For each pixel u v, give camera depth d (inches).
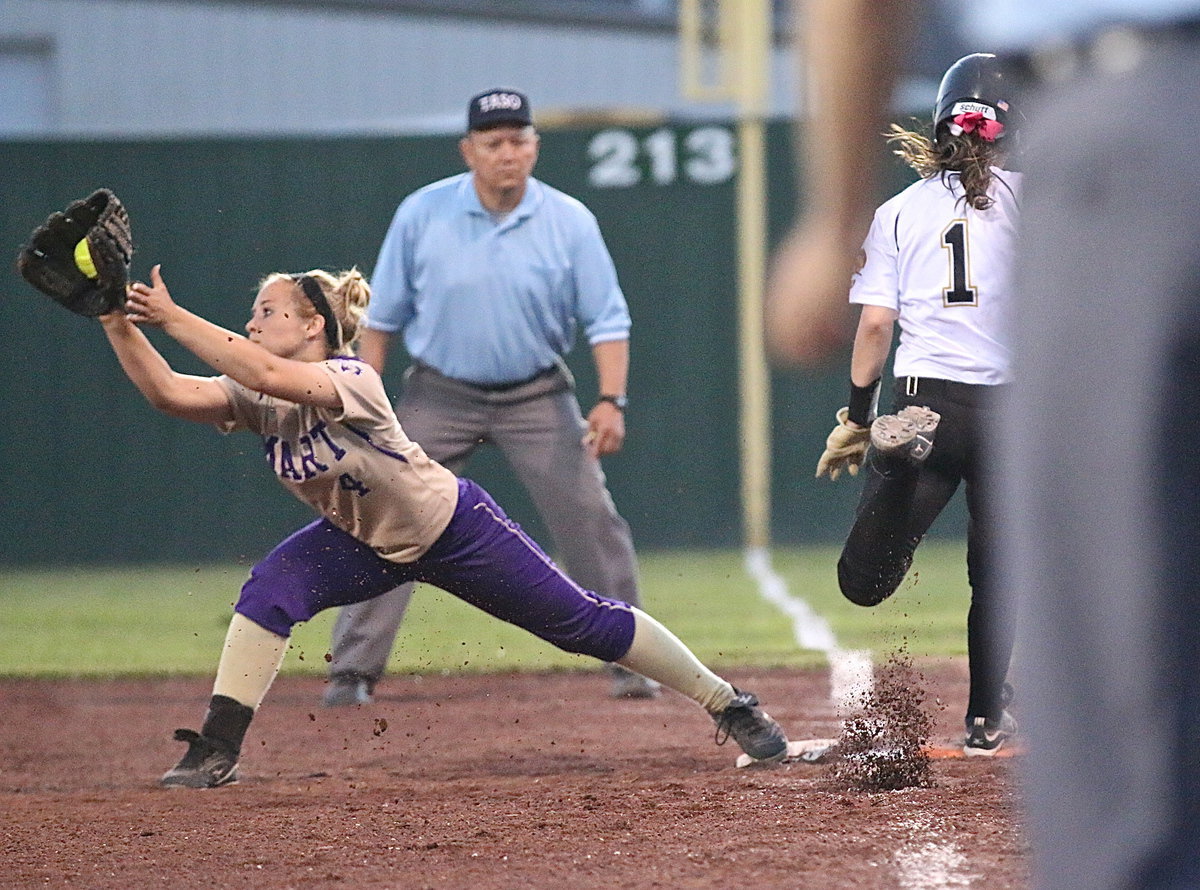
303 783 727.1
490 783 704.4
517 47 3361.2
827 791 635.5
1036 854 221.0
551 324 1031.6
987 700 727.7
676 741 842.2
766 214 2265.0
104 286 631.8
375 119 3324.3
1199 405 208.7
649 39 3395.7
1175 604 209.5
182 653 1336.1
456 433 1040.2
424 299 1033.5
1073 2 214.7
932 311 712.4
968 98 709.9
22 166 2274.9
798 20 213.3
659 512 2282.2
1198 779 211.5
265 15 3289.9
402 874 494.3
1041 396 216.5
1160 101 208.7
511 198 1015.6
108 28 3262.8
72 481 2267.5
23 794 722.2
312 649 1362.0
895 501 703.1
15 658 1309.1
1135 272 208.8
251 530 2269.9
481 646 1354.6
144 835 583.8
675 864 489.4
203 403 673.6
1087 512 212.1
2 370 2265.0
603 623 704.4
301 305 689.6
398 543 693.9
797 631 1369.3
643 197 2271.2
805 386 2269.9
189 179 2290.8
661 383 2277.3
